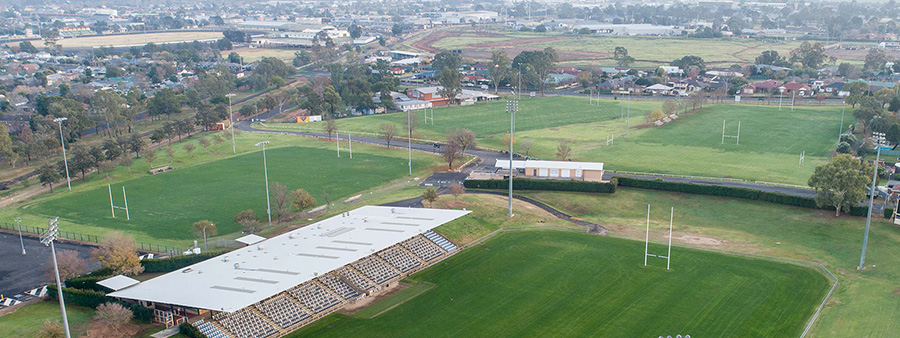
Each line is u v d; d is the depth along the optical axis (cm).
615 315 9688
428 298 10406
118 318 9075
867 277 10850
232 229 14050
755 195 15062
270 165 19675
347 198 16238
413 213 13162
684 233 13362
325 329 9406
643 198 15638
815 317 9456
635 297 10269
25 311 9981
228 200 16212
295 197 14838
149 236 13675
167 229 14125
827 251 12056
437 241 12638
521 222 14038
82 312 9856
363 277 11000
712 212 14588
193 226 13812
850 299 10025
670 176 17738
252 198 16362
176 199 16350
